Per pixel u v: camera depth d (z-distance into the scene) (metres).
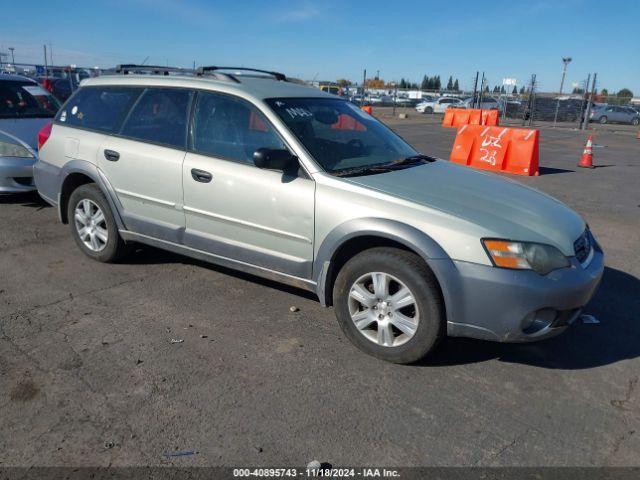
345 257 3.88
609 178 11.50
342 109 4.75
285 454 2.76
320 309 4.43
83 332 3.94
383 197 3.61
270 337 3.95
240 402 3.17
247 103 4.23
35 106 8.05
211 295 4.63
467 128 12.77
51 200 5.55
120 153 4.82
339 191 3.72
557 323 3.40
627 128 31.97
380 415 3.09
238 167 4.15
